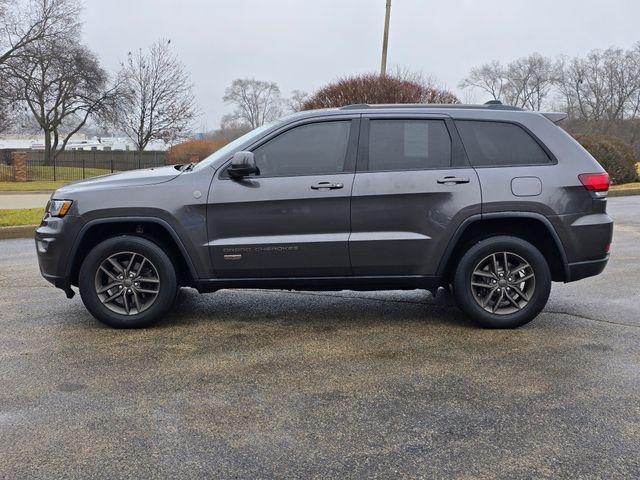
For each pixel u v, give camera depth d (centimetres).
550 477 271
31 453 293
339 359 425
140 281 494
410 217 477
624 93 5809
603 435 310
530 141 491
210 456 290
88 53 4062
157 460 287
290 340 469
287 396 361
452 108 496
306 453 293
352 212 477
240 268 483
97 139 8188
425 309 564
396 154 485
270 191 476
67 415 335
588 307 566
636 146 5197
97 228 490
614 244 956
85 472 276
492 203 475
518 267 489
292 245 478
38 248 500
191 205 477
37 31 3725
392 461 285
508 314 491
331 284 490
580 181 482
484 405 347
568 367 407
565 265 484
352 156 484
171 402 353
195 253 480
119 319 493
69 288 498
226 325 512
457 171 480
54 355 433
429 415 335
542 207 477
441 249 480
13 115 3938
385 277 488
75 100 4203
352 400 355
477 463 283
